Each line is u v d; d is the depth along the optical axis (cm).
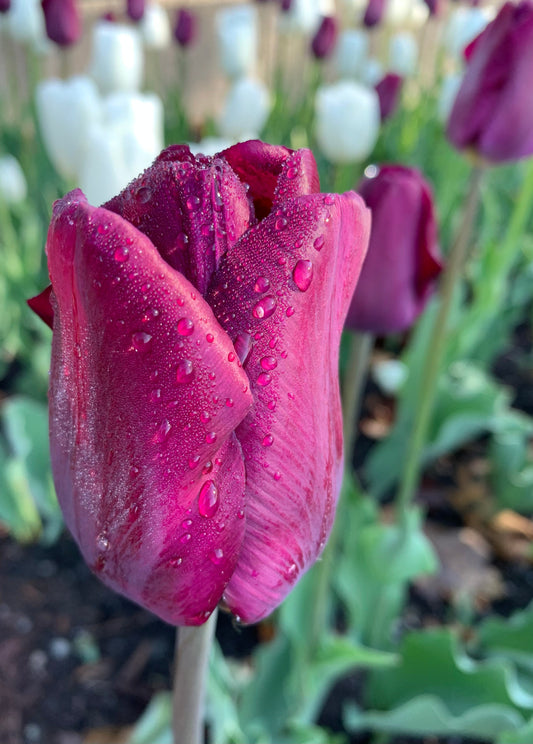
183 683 10
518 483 40
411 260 19
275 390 8
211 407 7
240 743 22
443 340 23
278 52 52
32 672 31
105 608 34
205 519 8
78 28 38
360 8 58
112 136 22
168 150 8
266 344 8
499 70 18
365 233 9
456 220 49
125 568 8
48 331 37
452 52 49
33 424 34
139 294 7
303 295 8
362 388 49
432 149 51
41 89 29
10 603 34
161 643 33
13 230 46
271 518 9
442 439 38
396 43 52
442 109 37
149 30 48
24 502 36
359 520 29
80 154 30
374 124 36
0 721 29
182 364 7
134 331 7
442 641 27
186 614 9
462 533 40
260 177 9
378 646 30
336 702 31
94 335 7
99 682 31
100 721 30
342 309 9
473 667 27
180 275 7
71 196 7
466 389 37
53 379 9
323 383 9
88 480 8
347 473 28
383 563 28
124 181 22
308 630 25
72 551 37
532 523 41
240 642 33
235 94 38
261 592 9
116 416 8
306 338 8
